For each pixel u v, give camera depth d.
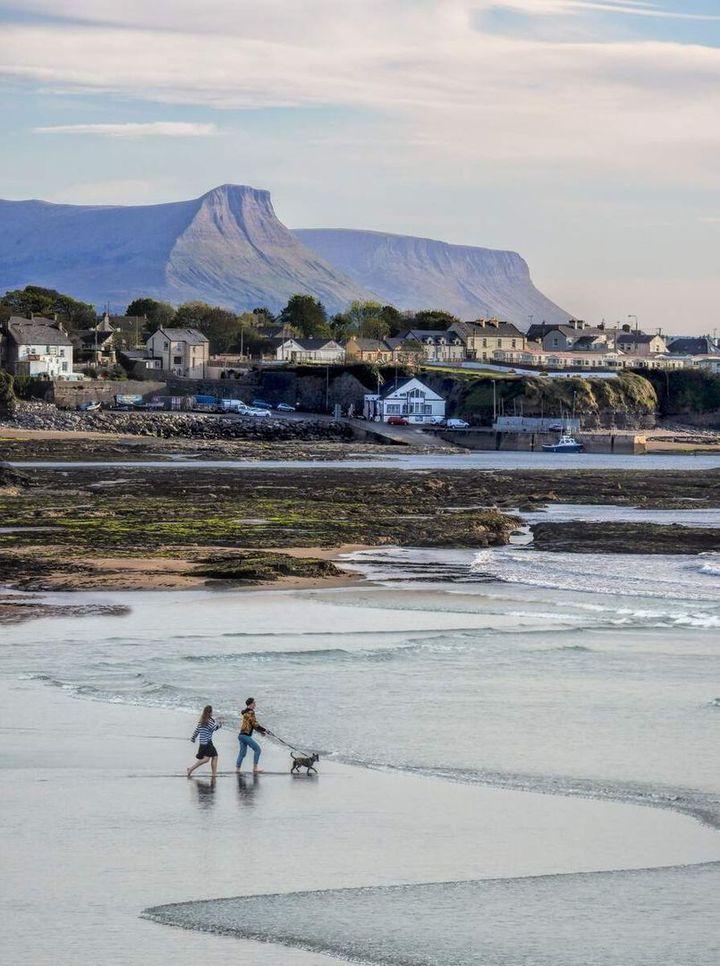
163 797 42.06
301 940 30.44
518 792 43.03
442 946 30.23
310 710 54.47
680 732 50.94
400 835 38.34
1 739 48.88
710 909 32.56
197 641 69.31
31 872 34.72
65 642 68.62
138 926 31.09
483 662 64.44
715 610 80.75
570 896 33.41
